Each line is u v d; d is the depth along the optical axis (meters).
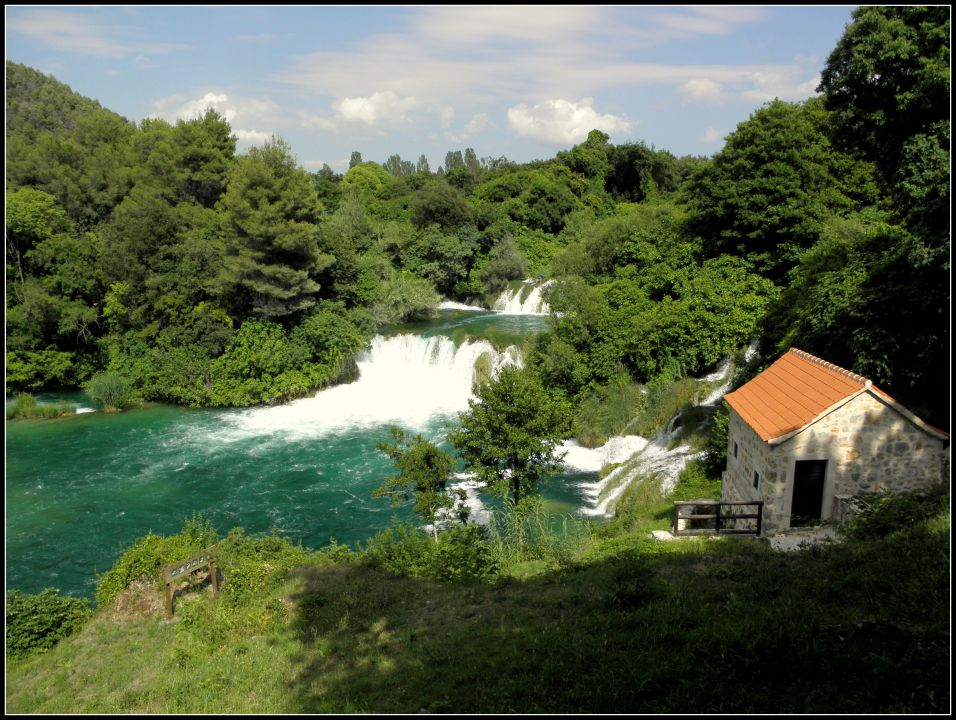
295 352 43.75
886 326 19.34
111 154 72.00
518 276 66.94
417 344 48.78
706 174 40.06
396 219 84.44
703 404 29.59
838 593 11.09
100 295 49.53
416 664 11.47
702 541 17.03
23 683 13.57
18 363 44.59
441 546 18.94
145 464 33.22
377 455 34.25
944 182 17.08
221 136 73.19
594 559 16.95
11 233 47.03
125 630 15.83
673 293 38.66
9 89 131.12
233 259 44.50
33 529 26.33
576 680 9.49
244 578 17.52
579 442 33.22
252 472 32.19
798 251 34.94
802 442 16.64
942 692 7.62
